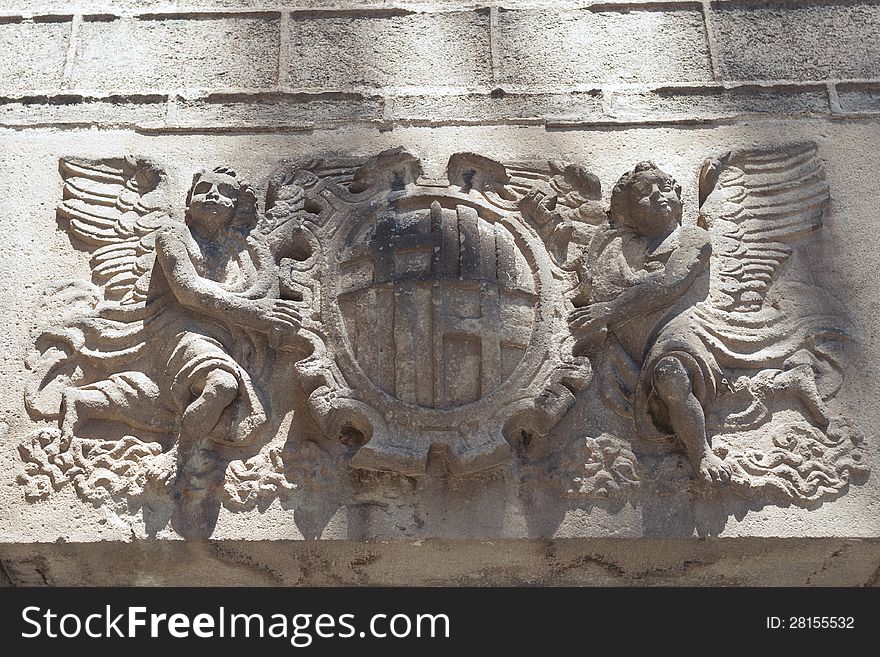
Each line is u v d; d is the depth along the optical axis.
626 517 5.41
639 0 6.80
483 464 5.32
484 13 6.74
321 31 6.70
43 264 5.96
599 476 5.45
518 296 5.63
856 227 6.12
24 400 5.61
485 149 6.28
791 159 6.26
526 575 5.57
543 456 5.52
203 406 5.44
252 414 5.53
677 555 5.48
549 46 6.66
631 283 5.71
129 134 6.33
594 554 5.47
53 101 6.43
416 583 5.59
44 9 6.78
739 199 6.13
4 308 5.83
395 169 6.04
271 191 6.00
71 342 5.71
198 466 5.45
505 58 6.62
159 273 5.83
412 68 6.58
